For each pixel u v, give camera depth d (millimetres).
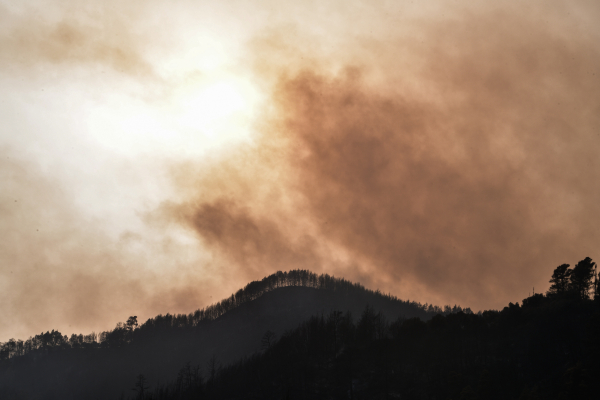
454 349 160000
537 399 119312
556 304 155500
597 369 119438
